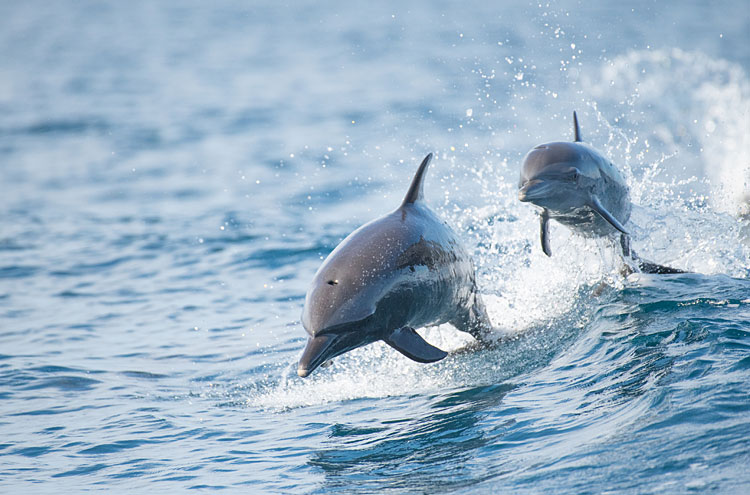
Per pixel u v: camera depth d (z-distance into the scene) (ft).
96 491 63.21
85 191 220.23
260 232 166.30
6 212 197.06
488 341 91.20
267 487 61.46
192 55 602.03
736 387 62.59
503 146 243.60
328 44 618.44
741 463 51.55
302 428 74.43
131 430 76.84
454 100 341.00
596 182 90.74
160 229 174.19
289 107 362.33
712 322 79.61
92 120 347.77
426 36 613.52
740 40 476.13
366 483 59.98
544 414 68.08
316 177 222.89
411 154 242.99
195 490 62.13
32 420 80.89
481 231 147.13
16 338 111.45
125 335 111.04
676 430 57.77
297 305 120.26
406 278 77.10
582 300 96.84
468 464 60.49
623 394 67.77
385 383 85.15
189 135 308.19
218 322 114.52
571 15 645.92
